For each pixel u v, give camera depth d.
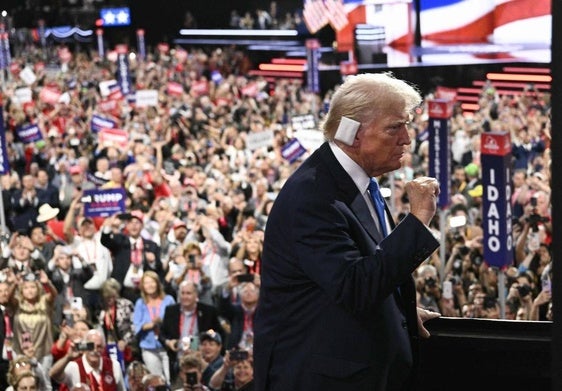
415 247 2.53
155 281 9.13
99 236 10.72
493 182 9.56
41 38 39.88
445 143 11.86
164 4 40.28
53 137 18.55
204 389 8.13
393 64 28.75
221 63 33.31
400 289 2.77
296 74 33.41
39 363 8.88
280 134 18.14
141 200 13.88
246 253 10.57
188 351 8.27
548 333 3.00
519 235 11.45
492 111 21.05
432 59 28.64
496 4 30.38
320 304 2.62
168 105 23.02
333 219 2.59
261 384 2.72
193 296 8.98
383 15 31.06
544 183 13.20
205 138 19.72
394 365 2.68
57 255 10.38
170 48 39.00
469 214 12.59
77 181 15.29
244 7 38.59
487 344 3.04
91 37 40.56
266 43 36.66
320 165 2.67
